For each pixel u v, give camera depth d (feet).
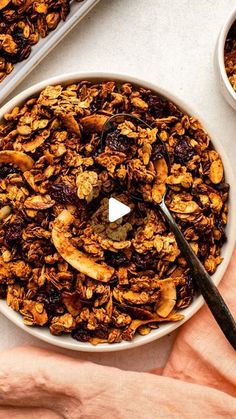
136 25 2.01
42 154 1.82
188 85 2.01
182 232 1.83
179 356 1.97
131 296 1.82
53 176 1.82
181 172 1.81
